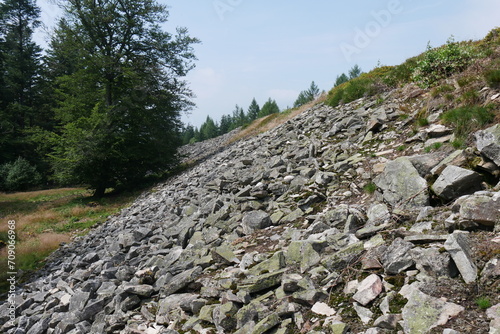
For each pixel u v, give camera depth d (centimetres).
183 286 618
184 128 3734
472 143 630
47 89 5119
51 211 2458
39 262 1380
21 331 769
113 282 817
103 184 3041
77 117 3112
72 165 2867
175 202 1498
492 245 358
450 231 428
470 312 297
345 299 400
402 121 1044
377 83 1680
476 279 328
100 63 2908
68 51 3169
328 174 906
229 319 454
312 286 441
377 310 357
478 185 503
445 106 886
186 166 3606
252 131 4500
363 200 703
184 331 484
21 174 4097
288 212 813
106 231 1530
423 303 320
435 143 729
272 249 648
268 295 474
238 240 757
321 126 1590
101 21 2992
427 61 1274
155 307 618
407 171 611
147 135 3341
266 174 1146
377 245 468
